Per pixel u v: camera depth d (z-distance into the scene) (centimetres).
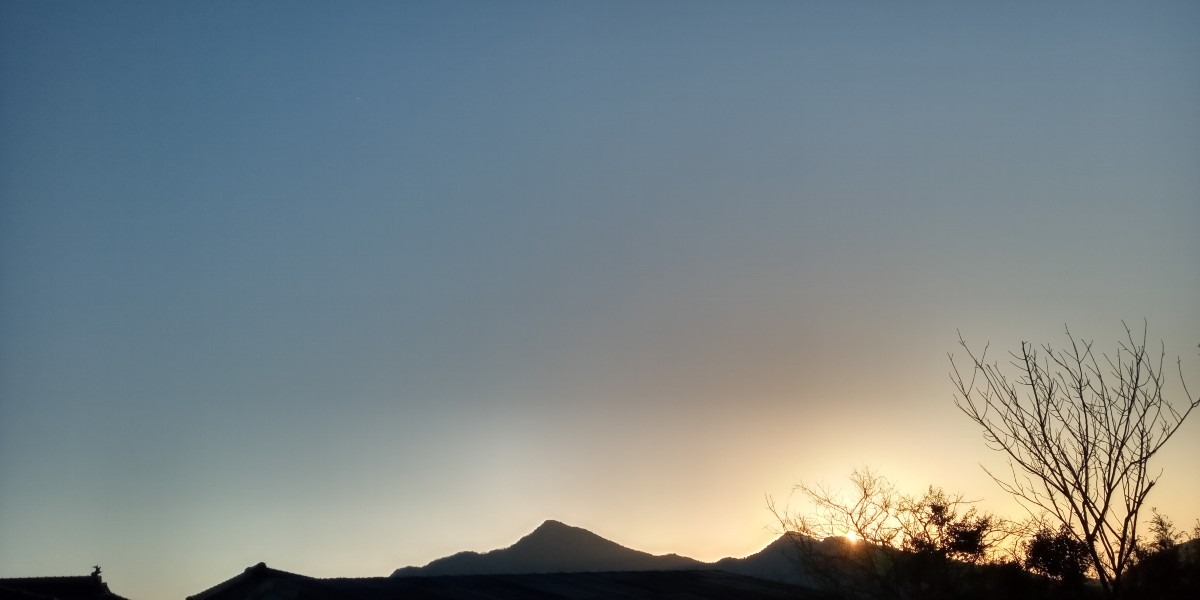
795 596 1855
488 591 1664
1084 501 1384
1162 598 1466
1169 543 1531
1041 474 1422
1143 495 1356
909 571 1883
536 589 1725
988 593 1730
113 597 1822
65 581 1827
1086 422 1424
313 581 1606
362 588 1588
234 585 1551
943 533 1878
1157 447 1376
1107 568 1466
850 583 1981
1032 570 1652
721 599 1759
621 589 1791
